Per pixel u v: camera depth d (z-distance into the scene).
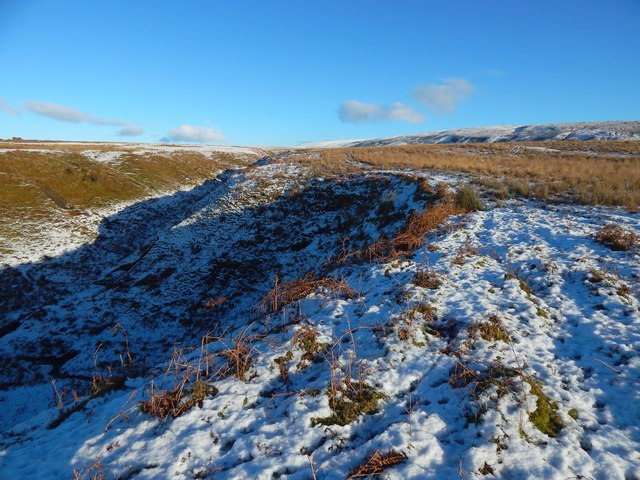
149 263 18.11
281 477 3.96
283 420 4.73
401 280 8.21
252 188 24.50
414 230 11.98
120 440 4.66
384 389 5.15
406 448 4.11
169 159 43.25
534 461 3.90
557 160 25.94
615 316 6.50
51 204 24.97
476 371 5.19
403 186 17.97
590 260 8.58
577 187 16.45
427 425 4.43
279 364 5.85
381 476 3.82
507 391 4.76
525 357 5.55
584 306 6.92
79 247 21.52
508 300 7.11
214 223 21.03
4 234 20.48
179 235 20.20
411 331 6.20
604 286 7.41
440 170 22.86
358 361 5.67
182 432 4.68
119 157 38.88
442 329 6.39
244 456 4.25
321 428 4.55
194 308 15.27
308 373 5.74
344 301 7.80
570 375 5.20
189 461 4.25
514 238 10.59
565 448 4.03
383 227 15.21
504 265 8.99
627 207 13.03
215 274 17.11
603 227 10.63
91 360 12.65
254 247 18.80
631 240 9.29
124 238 24.03
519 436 4.20
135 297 15.96
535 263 8.81
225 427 4.71
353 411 4.80
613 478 3.66
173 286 16.50
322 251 17.39
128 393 5.93
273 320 7.75
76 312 15.16
